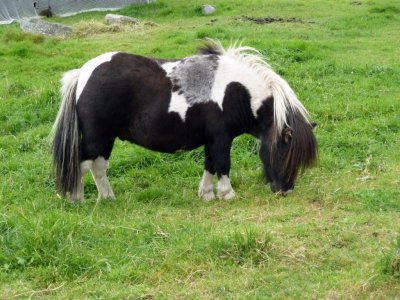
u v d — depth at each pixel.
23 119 7.91
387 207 5.82
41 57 10.16
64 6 15.59
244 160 6.95
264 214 5.78
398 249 4.91
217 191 6.29
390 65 9.43
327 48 10.35
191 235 5.40
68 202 6.06
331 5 15.12
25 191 6.38
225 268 5.02
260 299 4.73
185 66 6.07
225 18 13.58
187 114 6.04
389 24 12.75
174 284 4.91
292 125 6.06
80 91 5.96
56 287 4.92
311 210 5.85
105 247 5.30
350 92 8.42
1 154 7.17
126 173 6.84
